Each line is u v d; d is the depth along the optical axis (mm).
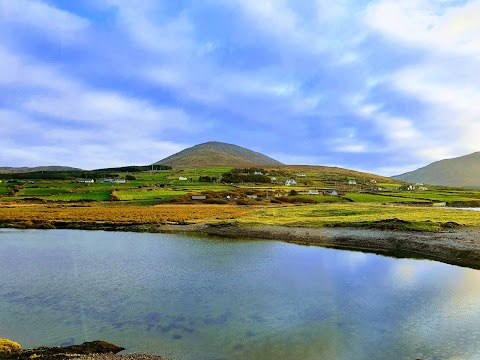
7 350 19797
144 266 40906
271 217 85250
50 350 19938
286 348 20531
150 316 25391
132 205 122500
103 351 20016
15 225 79062
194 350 20328
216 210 105875
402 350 20125
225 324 23922
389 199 147375
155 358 19156
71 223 80062
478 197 160875
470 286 32500
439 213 84812
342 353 19875
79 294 30438
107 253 49188
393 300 28719
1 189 160250
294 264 41969
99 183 197625
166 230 73375
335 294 30219
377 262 43000
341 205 120875
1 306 27562
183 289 31828
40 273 37656
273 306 27328
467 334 22172
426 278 35375
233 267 40406
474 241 49562
